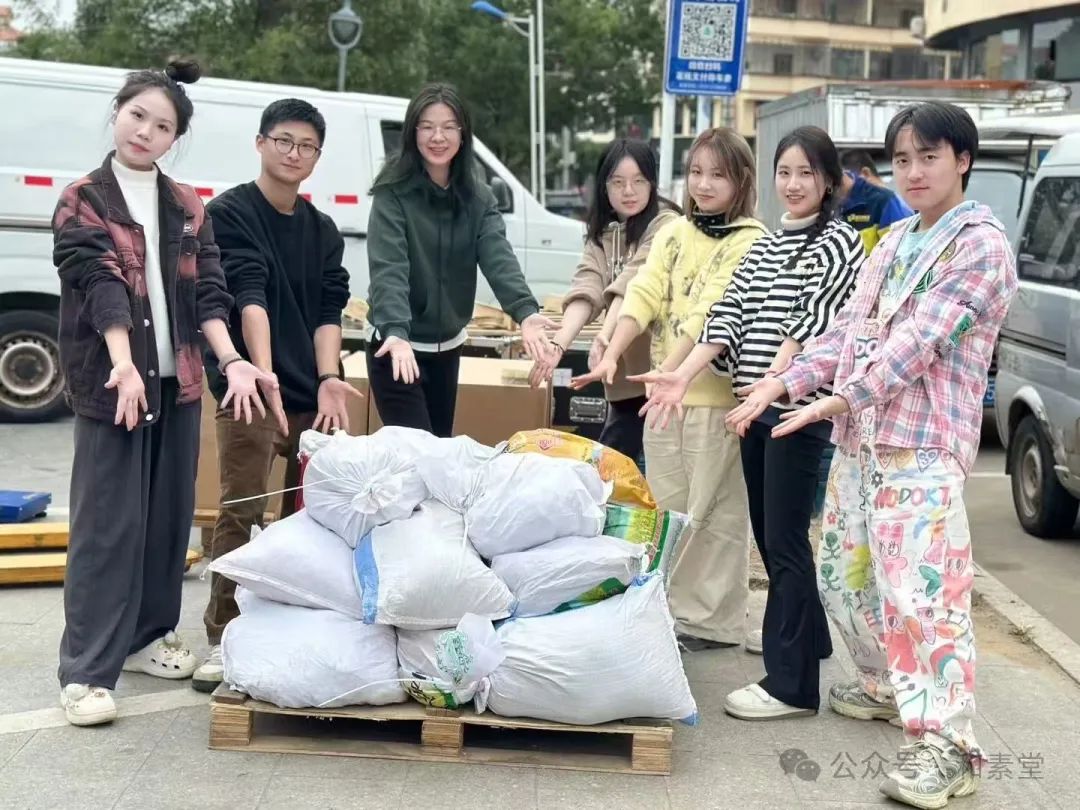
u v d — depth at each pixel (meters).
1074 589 6.01
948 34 26.17
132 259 3.64
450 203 4.33
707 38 7.11
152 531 3.94
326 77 22.88
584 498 3.63
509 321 7.39
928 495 3.33
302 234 4.22
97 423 3.63
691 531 4.47
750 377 3.91
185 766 3.40
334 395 4.22
